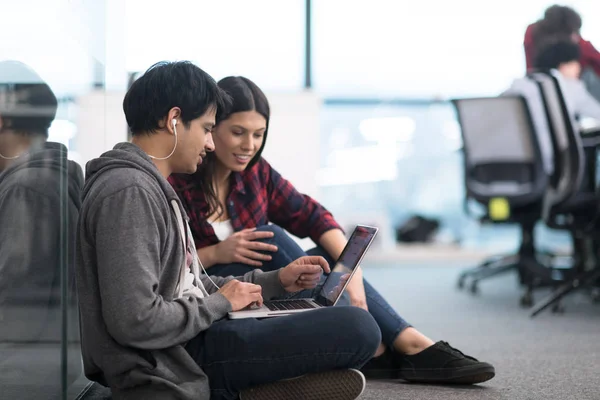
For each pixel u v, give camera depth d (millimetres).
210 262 2016
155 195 1474
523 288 4664
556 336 2965
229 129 1974
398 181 6570
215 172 2062
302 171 4566
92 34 1974
